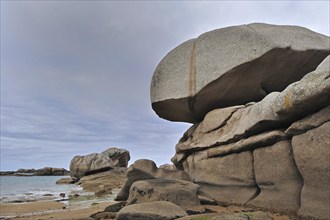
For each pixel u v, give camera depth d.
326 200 7.03
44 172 77.56
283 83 13.26
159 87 14.75
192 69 13.81
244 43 12.45
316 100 7.17
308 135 7.56
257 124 9.56
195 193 11.25
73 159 41.19
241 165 10.70
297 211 7.91
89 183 30.98
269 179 9.30
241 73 12.47
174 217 8.30
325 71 6.97
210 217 7.56
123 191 14.04
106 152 50.41
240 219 7.27
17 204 15.55
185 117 15.77
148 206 8.91
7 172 91.56
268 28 12.71
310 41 12.23
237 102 13.90
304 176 7.75
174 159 15.88
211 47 13.50
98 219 9.55
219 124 12.66
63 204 15.27
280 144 8.83
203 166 12.95
